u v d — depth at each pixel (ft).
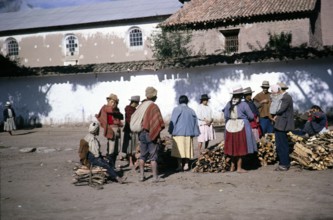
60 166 31.42
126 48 104.68
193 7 86.79
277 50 58.44
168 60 64.95
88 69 68.74
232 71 61.41
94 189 23.00
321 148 27.89
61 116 71.87
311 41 80.12
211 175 26.50
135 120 24.98
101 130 64.18
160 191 21.95
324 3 90.12
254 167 29.22
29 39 112.88
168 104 65.10
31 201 20.48
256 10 75.51
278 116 26.94
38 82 73.26
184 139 28.17
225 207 18.25
